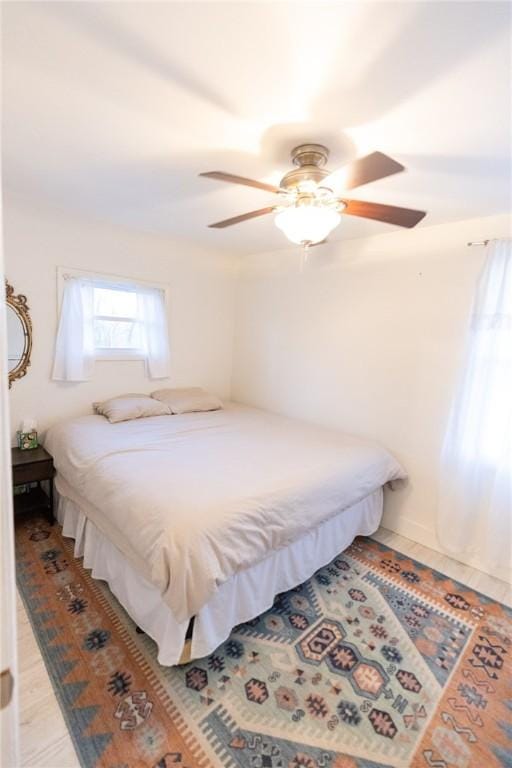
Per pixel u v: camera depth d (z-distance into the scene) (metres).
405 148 1.52
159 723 1.35
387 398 2.85
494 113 1.26
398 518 2.83
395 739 1.35
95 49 1.06
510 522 2.26
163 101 1.29
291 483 1.95
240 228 2.83
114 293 3.16
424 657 1.72
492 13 0.89
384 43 0.99
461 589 2.21
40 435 2.84
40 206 2.48
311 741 1.33
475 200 2.03
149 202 2.35
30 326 2.69
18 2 0.91
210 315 3.88
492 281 2.21
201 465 2.06
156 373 3.43
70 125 1.47
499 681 1.61
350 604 2.04
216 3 0.90
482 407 2.30
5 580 0.52
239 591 1.71
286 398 3.61
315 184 1.51
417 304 2.63
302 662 1.65
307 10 0.91
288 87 1.18
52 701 1.41
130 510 1.66
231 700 1.45
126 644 1.67
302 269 3.38
